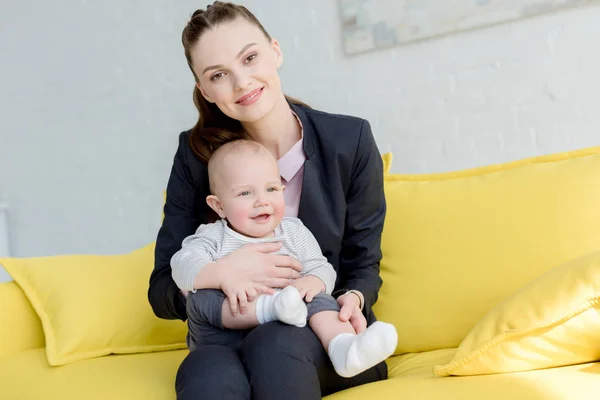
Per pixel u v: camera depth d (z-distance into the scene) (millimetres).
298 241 1450
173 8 3518
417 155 3047
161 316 1522
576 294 1138
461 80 2926
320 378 1216
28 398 1448
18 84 4000
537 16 2754
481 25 2834
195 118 3506
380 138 3117
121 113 3711
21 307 1855
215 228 1448
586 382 1043
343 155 1525
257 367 1114
